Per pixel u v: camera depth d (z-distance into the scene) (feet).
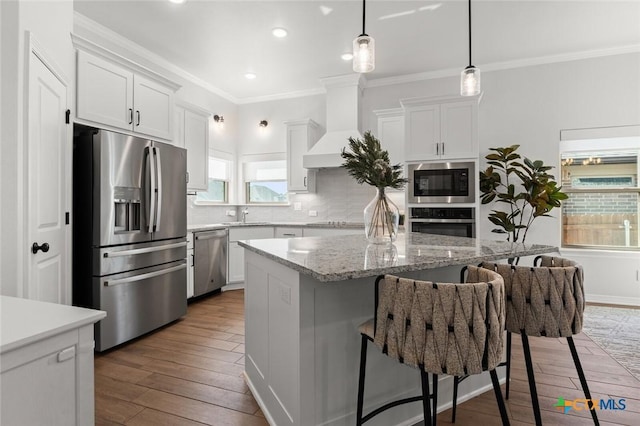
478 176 12.42
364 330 4.68
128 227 9.36
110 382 7.10
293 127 16.39
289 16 10.66
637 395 6.64
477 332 3.71
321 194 17.04
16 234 5.30
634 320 11.04
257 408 6.20
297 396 4.76
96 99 8.87
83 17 10.67
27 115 5.50
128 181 9.08
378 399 5.53
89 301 8.53
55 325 3.04
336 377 5.07
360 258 5.02
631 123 12.70
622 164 13.61
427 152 12.98
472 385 6.71
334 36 11.88
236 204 18.48
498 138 14.17
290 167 16.43
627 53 12.73
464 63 14.12
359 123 15.71
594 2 10.01
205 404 6.31
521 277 5.15
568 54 13.25
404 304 3.92
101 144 8.46
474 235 12.35
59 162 7.13
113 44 11.85
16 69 5.33
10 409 2.70
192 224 15.58
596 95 13.05
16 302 3.70
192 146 14.05
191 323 10.80
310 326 4.79
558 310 4.99
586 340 9.44
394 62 13.99
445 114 12.78
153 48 12.75
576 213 14.10
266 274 6.04
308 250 5.88
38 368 2.90
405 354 3.89
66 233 7.48
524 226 12.90
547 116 13.61
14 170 5.31
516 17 10.76
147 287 9.71
